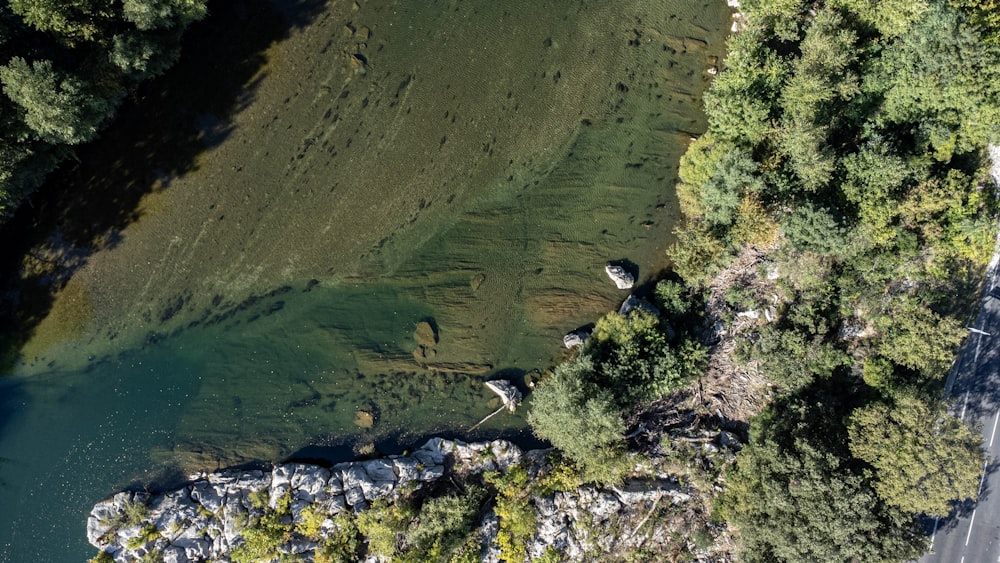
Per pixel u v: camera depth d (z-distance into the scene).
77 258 41.72
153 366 42.44
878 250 39.41
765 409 41.50
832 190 39.12
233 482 41.44
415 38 42.69
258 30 42.00
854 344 41.34
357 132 42.62
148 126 41.56
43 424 41.88
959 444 36.41
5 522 41.50
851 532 35.44
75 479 41.81
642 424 42.12
